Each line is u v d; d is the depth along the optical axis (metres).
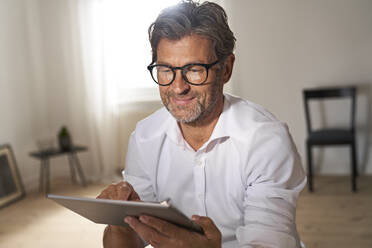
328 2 3.97
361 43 3.95
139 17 4.39
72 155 4.40
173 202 1.21
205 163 1.13
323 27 4.02
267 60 4.16
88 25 4.27
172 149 1.18
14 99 4.21
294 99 4.17
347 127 4.10
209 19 0.93
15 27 4.24
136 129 1.29
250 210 1.03
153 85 4.45
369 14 3.90
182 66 0.95
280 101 4.21
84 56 4.33
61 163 4.70
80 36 4.33
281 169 1.05
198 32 0.92
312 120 4.18
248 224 1.02
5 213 3.61
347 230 2.89
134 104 4.49
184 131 1.14
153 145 1.21
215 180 1.13
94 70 4.32
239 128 1.08
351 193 3.62
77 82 4.46
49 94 4.64
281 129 1.10
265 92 4.22
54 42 4.54
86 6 4.25
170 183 1.20
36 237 3.07
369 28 3.92
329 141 3.62
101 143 4.41
